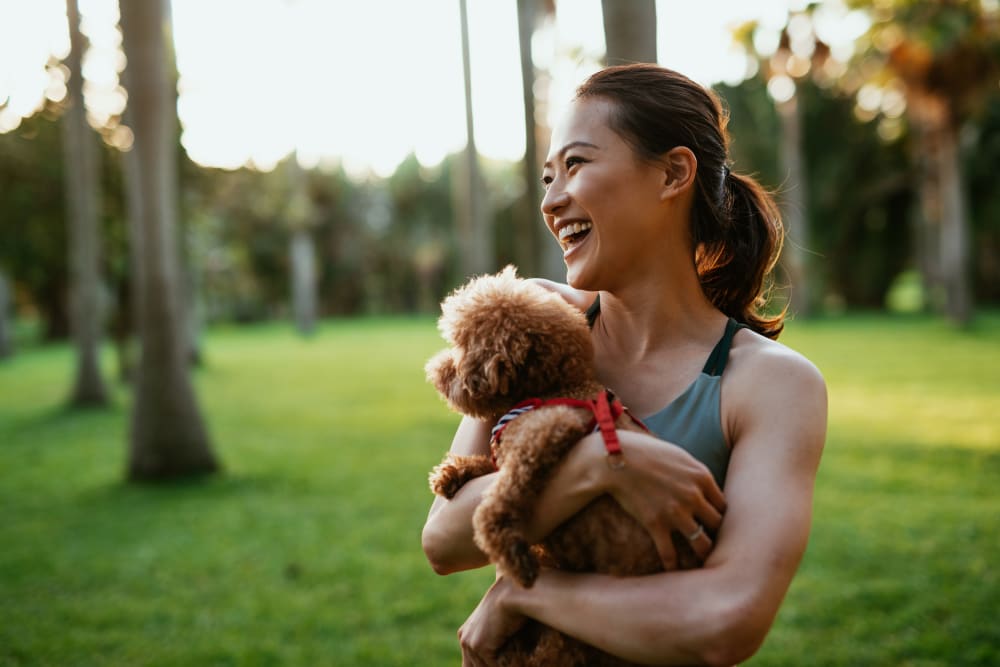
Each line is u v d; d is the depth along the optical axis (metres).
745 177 1.60
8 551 6.32
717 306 1.62
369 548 6.13
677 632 1.11
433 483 1.35
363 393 15.60
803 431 1.24
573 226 1.39
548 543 1.24
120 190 15.80
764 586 1.13
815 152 31.94
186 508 7.45
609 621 1.15
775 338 1.64
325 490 8.03
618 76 1.40
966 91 18.91
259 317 47.84
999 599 4.56
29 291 30.16
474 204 17.48
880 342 20.61
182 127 17.06
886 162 31.53
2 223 15.41
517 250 39.59
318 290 47.69
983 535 5.72
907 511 6.39
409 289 51.22
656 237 1.38
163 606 5.10
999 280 34.88
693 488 1.15
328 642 4.45
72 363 23.53
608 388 1.40
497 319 1.25
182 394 8.55
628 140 1.35
